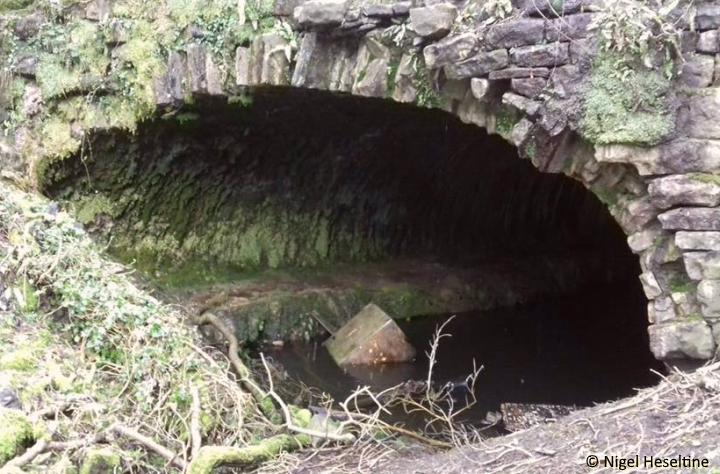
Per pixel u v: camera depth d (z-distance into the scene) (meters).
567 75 4.94
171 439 4.75
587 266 12.69
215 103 7.45
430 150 9.95
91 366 5.18
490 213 11.93
